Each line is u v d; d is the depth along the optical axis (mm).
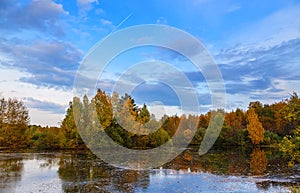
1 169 19281
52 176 16469
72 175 16875
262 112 49938
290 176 16266
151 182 14727
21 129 41000
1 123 39656
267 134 44188
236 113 50562
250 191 12672
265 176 16391
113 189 13070
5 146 39438
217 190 12922
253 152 34062
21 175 16859
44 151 34719
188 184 14219
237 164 22078
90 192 12500
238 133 45062
